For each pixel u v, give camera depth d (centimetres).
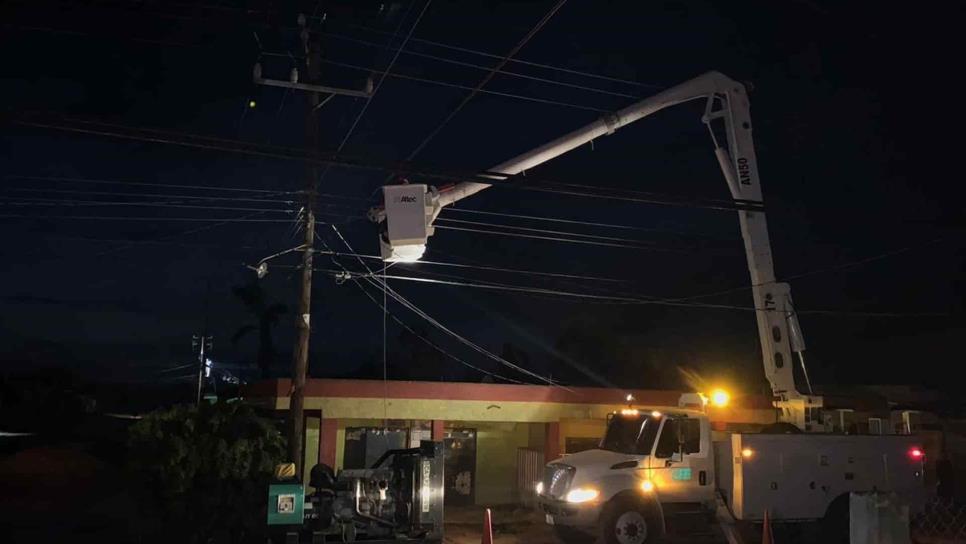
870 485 1612
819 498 1573
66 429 4078
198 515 1563
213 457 1570
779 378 1948
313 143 1689
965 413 2745
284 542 1223
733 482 1553
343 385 2150
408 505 1368
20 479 2317
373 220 1493
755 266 1973
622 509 1496
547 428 2317
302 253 1750
